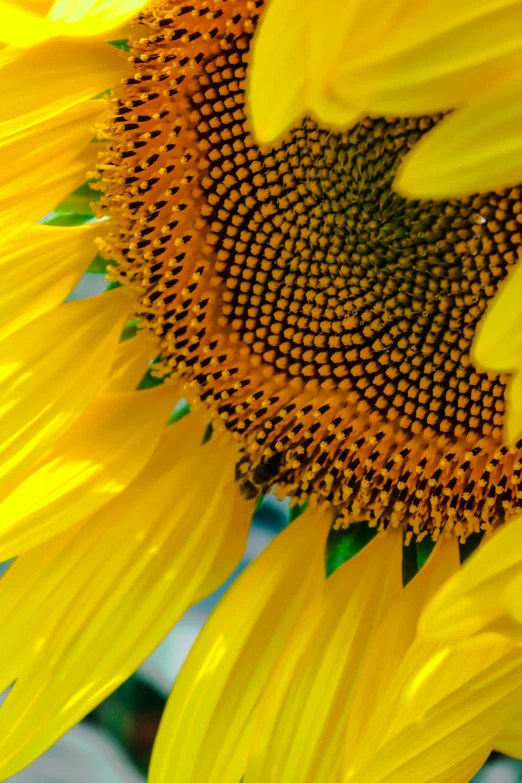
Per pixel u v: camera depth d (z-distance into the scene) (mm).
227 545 572
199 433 580
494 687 513
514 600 481
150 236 562
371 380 568
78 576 559
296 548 573
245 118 545
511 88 459
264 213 553
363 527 579
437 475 569
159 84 548
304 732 550
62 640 555
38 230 554
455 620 486
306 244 555
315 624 561
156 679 632
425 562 573
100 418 566
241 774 551
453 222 532
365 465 570
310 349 570
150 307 568
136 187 555
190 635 642
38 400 551
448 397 559
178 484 573
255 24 536
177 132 550
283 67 461
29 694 551
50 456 559
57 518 553
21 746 549
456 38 456
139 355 575
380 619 562
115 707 628
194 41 541
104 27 505
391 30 455
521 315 466
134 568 562
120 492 565
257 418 575
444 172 461
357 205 542
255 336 573
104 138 549
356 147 534
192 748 551
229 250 565
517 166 461
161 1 541
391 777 520
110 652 556
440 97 458
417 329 552
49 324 555
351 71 454
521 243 530
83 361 556
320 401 573
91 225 560
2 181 538
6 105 528
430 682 529
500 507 565
